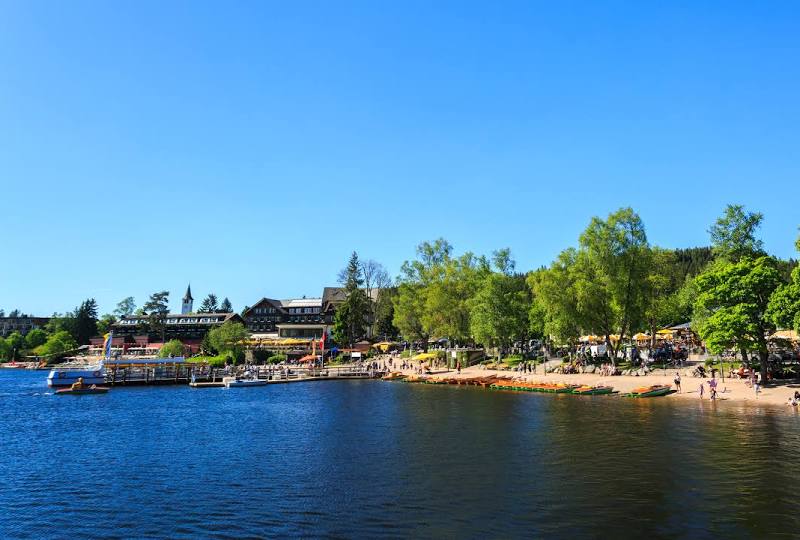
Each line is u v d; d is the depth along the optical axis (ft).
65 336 597.52
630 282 247.70
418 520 74.64
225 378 303.07
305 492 88.48
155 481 96.84
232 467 106.32
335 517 76.48
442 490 88.12
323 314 591.78
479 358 341.00
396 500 83.51
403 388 270.67
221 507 81.82
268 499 85.25
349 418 168.86
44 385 324.19
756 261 186.80
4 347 609.83
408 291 386.73
